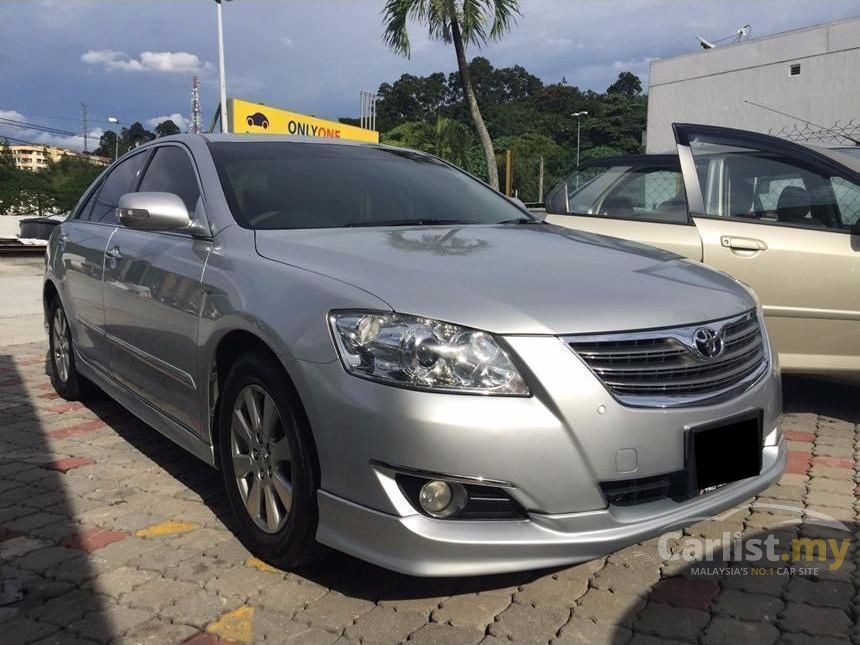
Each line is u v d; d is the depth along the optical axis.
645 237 4.72
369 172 3.91
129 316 3.77
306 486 2.53
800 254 4.26
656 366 2.43
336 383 2.38
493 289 2.46
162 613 2.57
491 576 2.81
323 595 2.67
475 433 2.23
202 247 3.28
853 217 4.27
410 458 2.26
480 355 2.28
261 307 2.69
